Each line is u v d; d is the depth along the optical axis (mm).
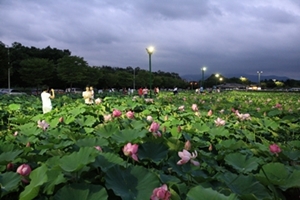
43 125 5750
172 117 8430
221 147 4824
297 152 4496
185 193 2818
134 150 3205
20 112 11242
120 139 4430
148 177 2836
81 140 4246
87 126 7086
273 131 7426
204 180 3172
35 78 48156
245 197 2629
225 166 4223
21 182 2926
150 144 3914
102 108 10344
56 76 59781
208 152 4711
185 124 7582
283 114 11125
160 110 10844
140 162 3738
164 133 5355
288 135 7465
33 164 3609
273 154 4277
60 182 2594
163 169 3684
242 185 3098
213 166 3861
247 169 3707
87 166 2967
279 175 3465
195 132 5938
